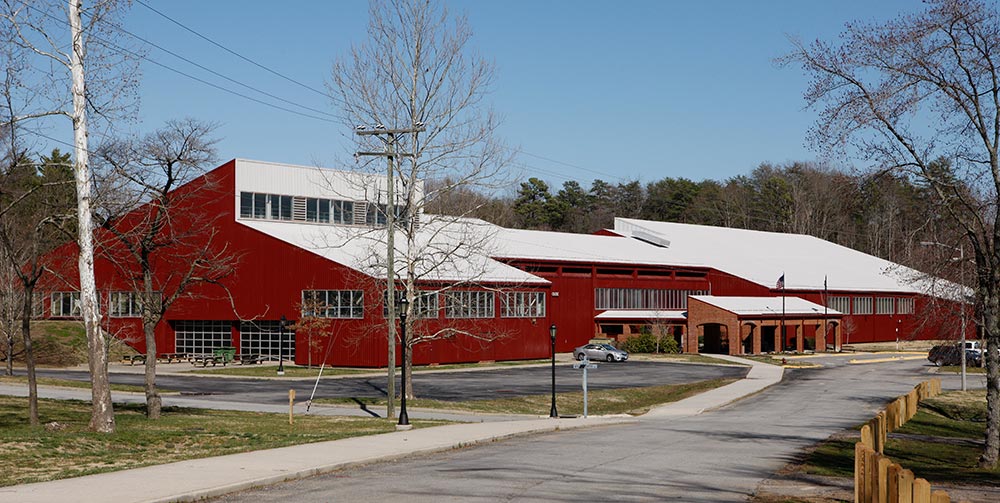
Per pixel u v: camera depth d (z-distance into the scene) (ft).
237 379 177.06
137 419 100.89
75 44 80.33
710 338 278.26
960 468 83.05
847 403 144.97
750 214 499.51
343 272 194.08
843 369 221.25
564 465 68.49
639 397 159.74
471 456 74.74
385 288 162.20
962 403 151.84
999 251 83.76
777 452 80.43
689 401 144.97
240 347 225.97
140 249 114.52
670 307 295.89
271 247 212.23
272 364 213.66
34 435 79.00
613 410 142.51
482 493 54.29
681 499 53.26
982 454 85.92
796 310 278.46
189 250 209.46
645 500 52.60
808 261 337.31
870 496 46.83
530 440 89.66
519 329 230.68
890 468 42.52
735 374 201.16
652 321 271.69
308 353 204.33
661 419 120.98
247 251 215.72
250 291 215.51
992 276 84.94
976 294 96.73
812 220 462.60
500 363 221.87
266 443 78.89
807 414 127.65
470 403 135.54
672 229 340.80
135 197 110.42
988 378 86.07
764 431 102.32
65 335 214.28
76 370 195.93
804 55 82.43
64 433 81.82
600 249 289.12
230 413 113.50
